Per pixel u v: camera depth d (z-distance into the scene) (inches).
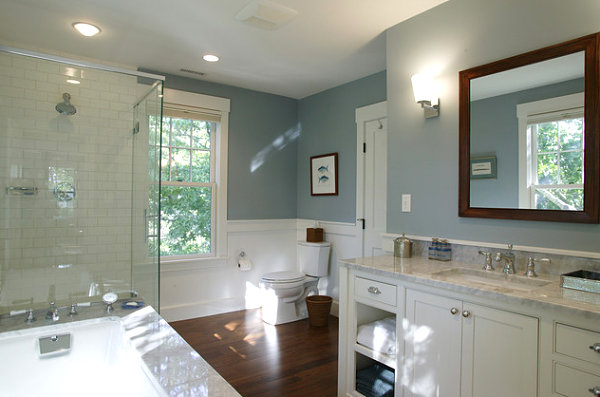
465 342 62.0
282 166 170.4
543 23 70.9
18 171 91.0
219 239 152.0
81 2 88.0
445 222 87.1
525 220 72.4
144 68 133.7
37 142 92.8
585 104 64.6
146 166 99.6
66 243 95.8
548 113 69.4
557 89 68.3
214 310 149.7
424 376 68.2
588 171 63.9
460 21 84.4
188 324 137.6
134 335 65.3
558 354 51.3
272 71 136.5
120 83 100.1
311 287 152.3
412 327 70.4
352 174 146.1
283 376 98.0
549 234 69.3
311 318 137.1
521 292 56.9
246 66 131.4
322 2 87.3
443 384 65.1
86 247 98.0
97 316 75.8
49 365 68.2
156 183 97.5
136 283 101.2
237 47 114.5
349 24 98.5
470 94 81.8
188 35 106.2
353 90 146.4
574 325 49.8
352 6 89.0
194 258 146.4
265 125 164.7
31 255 92.0
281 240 170.1
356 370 84.5
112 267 101.0
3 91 89.3
